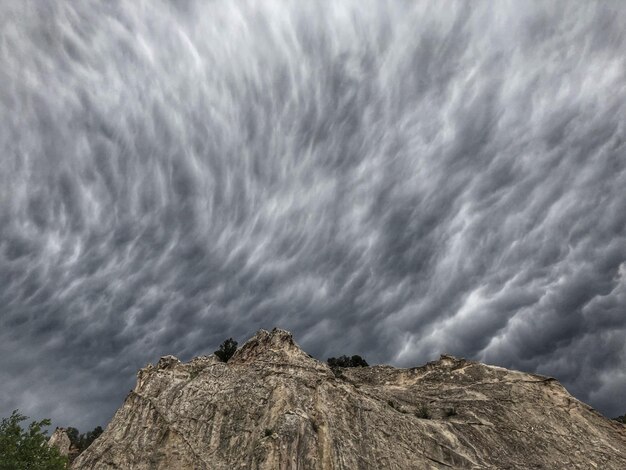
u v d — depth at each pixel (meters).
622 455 54.69
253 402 56.09
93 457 53.66
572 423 58.84
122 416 58.50
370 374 73.25
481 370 68.12
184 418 55.78
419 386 67.81
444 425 56.28
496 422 58.16
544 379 65.06
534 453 54.19
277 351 66.56
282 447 47.72
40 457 45.88
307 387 57.56
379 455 50.25
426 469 49.78
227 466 49.56
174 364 65.75
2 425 46.59
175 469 51.00
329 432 51.16
